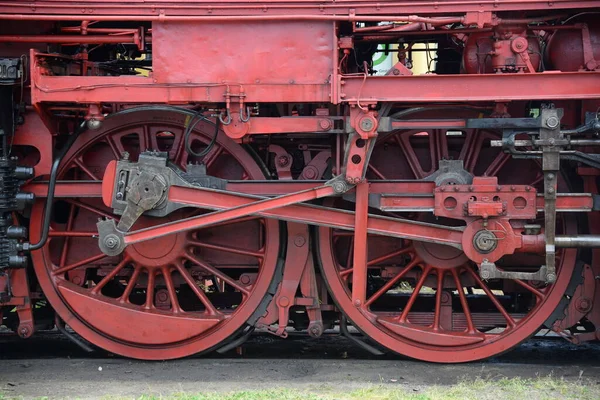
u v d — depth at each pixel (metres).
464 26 6.70
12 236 6.66
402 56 7.33
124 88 6.35
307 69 6.30
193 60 6.33
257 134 7.09
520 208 6.45
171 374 6.75
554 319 7.04
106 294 8.16
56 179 7.00
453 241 6.57
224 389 6.23
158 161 6.59
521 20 6.25
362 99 6.21
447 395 5.92
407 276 7.35
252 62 6.31
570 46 6.55
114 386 6.33
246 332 7.34
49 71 6.49
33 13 6.32
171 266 7.25
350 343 8.50
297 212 6.63
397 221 6.61
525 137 7.05
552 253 6.32
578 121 6.93
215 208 6.59
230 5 6.25
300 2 6.23
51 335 8.91
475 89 6.21
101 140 7.24
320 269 7.09
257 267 7.45
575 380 6.46
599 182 7.16
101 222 6.52
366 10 6.21
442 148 7.21
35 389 6.21
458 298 8.09
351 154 6.37
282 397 5.83
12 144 6.73
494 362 7.38
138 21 7.02
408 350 7.06
